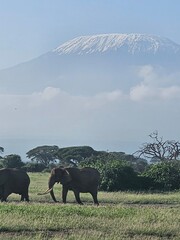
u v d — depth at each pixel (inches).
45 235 1647.4
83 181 2753.4
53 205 2300.7
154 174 3725.4
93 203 2787.9
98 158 4141.2
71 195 3085.6
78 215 1962.4
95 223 1809.8
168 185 3690.9
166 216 1982.0
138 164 5615.2
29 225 1752.0
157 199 2903.5
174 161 4062.5
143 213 2046.0
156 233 1731.1
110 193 3302.2
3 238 1561.3
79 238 1563.7
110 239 1574.8
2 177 2704.2
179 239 1657.2
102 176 3636.8
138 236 1676.9
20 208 2071.9
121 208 2186.3
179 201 2893.7
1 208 2066.9
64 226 1769.2
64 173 2733.8
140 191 3558.1
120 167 3644.2
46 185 3678.6
